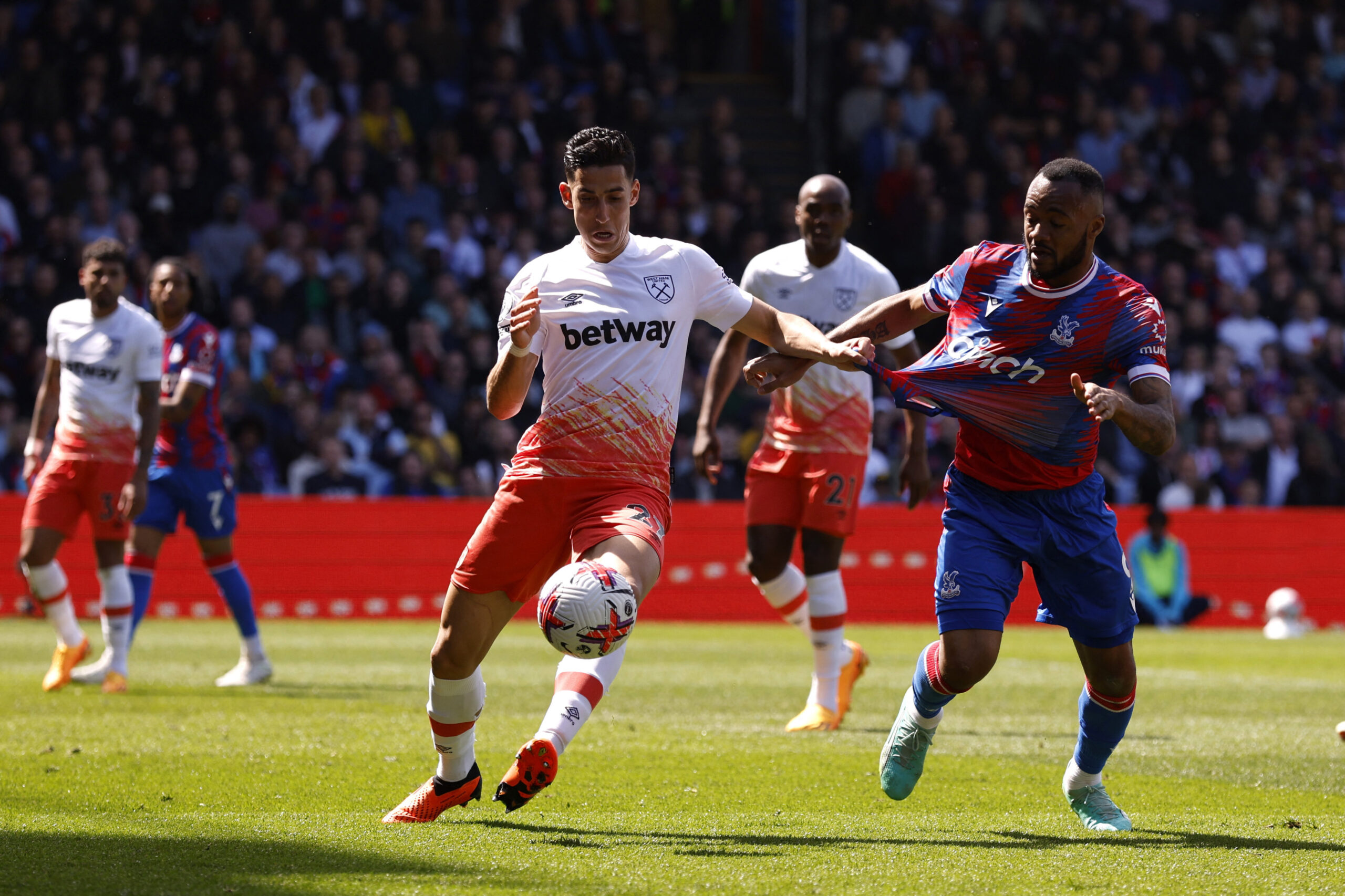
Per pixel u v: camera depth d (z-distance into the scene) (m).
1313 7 78.69
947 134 67.50
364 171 60.84
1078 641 14.09
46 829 12.95
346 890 10.65
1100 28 74.38
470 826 13.41
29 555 26.09
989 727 22.75
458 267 59.53
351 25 65.06
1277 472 59.59
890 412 56.75
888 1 72.88
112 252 25.86
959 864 12.03
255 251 55.91
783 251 23.45
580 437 13.33
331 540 48.12
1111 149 69.62
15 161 57.25
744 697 26.89
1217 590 53.62
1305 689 29.80
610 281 13.48
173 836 12.66
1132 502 57.75
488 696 25.98
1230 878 11.65
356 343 55.62
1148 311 13.56
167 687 27.20
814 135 74.38
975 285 14.12
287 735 20.23
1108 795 15.57
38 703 24.05
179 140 59.81
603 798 15.38
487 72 66.31
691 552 50.41
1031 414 13.74
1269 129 74.88
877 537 51.19
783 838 13.15
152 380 25.64
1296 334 65.56
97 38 61.44
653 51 71.94
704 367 56.78
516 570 13.38
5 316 53.72
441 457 52.41
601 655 12.04
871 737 21.36
